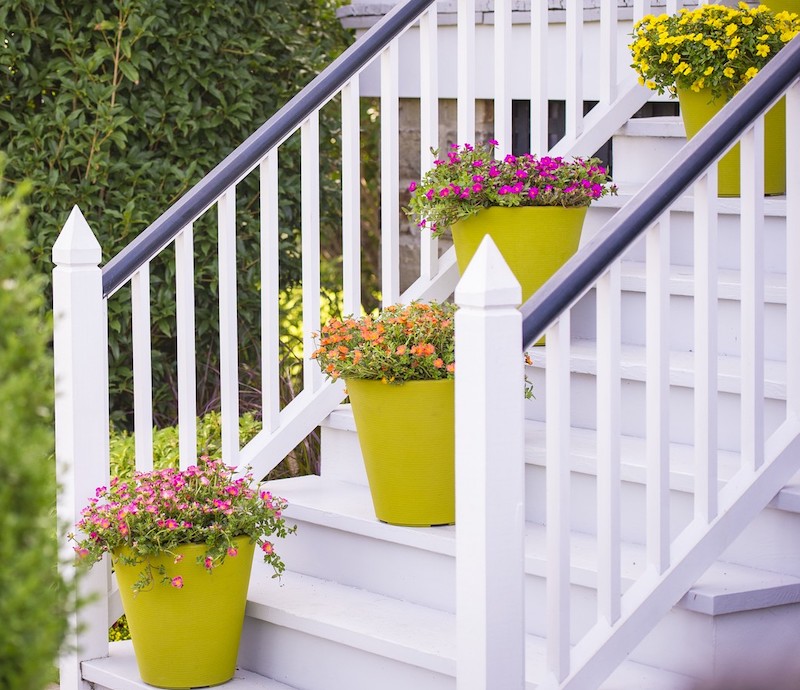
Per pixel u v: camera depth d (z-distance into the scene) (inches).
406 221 277.7
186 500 144.6
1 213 81.1
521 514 116.2
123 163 236.4
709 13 181.0
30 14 233.0
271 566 167.0
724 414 152.0
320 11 277.4
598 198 170.4
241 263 252.7
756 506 133.6
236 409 167.6
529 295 167.9
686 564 129.7
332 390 175.5
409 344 149.3
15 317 78.7
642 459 146.6
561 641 122.3
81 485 153.1
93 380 153.6
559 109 251.6
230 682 150.8
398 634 140.7
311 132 172.1
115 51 237.6
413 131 273.0
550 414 120.7
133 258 157.5
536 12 186.9
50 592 77.4
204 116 248.2
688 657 132.4
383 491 151.7
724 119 127.5
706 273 128.7
